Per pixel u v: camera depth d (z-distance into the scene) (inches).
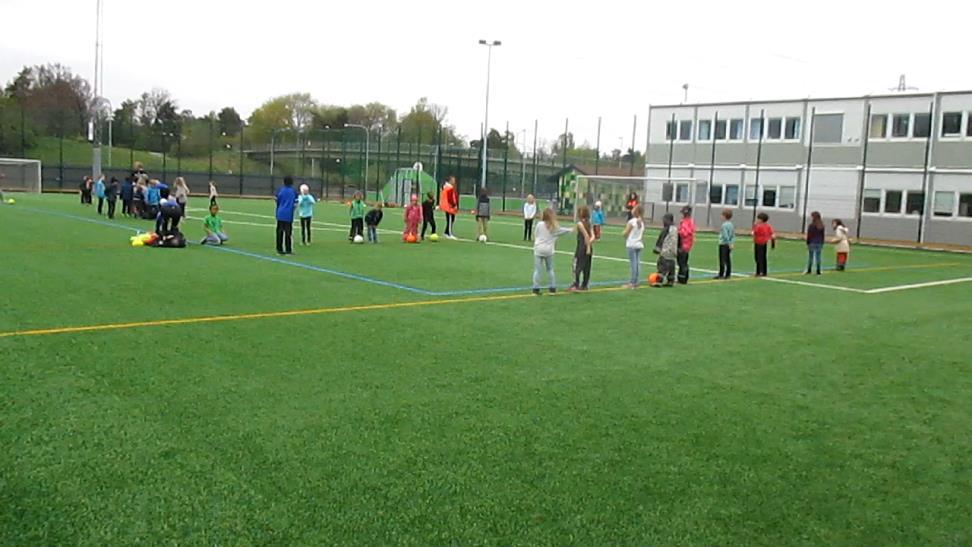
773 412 265.4
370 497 183.5
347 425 233.9
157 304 428.8
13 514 168.1
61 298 435.8
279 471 196.7
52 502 174.6
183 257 666.2
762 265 704.4
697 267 766.5
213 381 276.2
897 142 1406.3
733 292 577.0
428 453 213.5
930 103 1360.7
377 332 374.0
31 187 2146.9
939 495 198.2
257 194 2551.7
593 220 1026.1
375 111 4207.7
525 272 647.1
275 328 374.3
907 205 1398.9
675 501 188.5
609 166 2391.7
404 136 3038.9
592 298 517.7
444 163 2375.7
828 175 1502.2
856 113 1460.4
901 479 208.4
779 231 1567.4
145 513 170.7
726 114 1653.5
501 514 177.2
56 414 234.1
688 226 612.7
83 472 191.5
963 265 932.6
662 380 302.7
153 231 896.3
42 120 2556.6
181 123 2947.8
